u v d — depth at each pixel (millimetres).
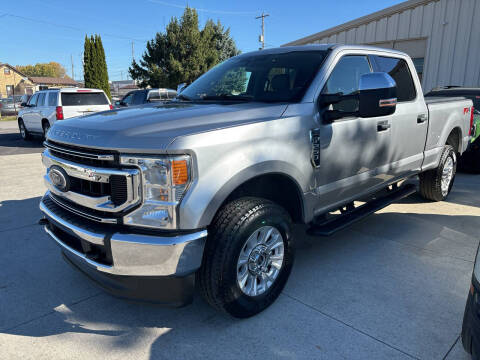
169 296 2361
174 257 2205
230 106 2920
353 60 3508
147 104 3393
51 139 2732
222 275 2410
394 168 3986
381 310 2770
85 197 2424
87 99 12180
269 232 2686
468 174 7637
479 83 12719
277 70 3316
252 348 2389
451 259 3609
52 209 2787
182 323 2662
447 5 13062
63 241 2701
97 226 2389
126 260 2256
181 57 30344
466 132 5598
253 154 2482
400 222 4641
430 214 4941
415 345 2395
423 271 3373
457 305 2826
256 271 2660
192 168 2213
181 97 3660
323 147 3021
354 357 2295
